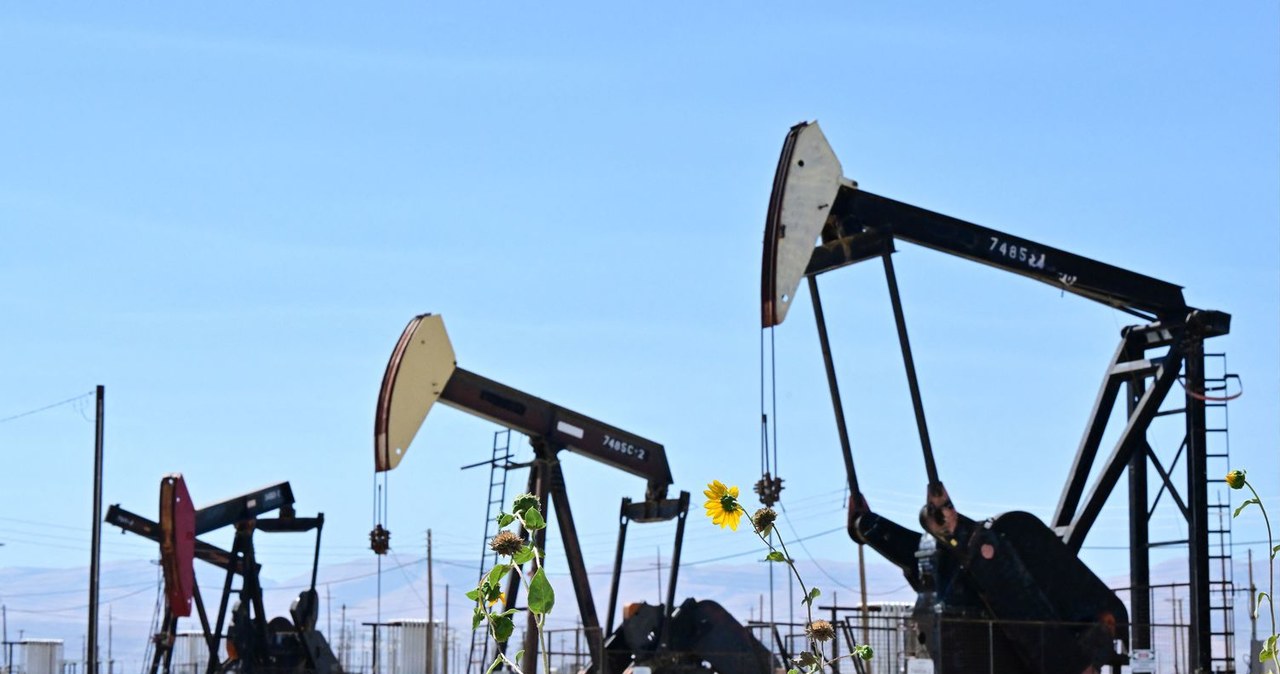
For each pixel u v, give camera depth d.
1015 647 19.11
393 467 23.33
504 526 5.39
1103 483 21.23
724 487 6.35
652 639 24.50
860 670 18.66
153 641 29.33
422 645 35.59
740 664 24.19
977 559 19.03
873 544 19.45
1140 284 21.17
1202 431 20.92
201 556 31.42
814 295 19.67
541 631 5.27
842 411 19.59
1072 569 19.72
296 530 31.08
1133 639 20.75
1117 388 21.94
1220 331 21.14
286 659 30.69
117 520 30.42
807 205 18.67
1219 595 20.81
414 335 23.64
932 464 19.11
